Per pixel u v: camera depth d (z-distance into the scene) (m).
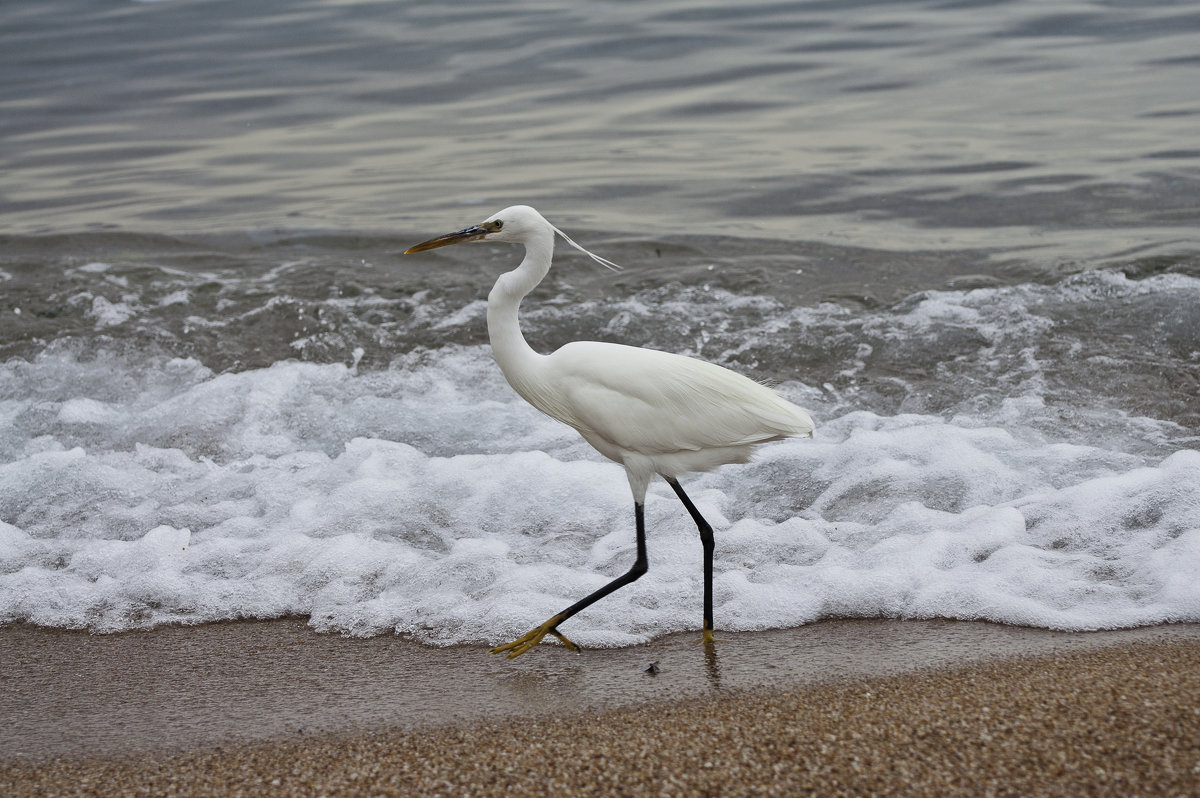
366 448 6.62
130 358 8.61
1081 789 3.01
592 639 4.41
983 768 3.15
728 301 9.34
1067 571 4.65
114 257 11.37
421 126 16.69
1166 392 7.11
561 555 5.27
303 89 19.17
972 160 13.29
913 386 7.51
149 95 19.33
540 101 17.55
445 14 24.72
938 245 10.51
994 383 7.43
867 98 16.62
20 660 4.45
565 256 10.73
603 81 18.45
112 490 6.32
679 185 13.09
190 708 3.94
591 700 3.84
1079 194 11.72
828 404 7.36
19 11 28.28
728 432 4.43
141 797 3.29
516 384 4.73
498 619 4.57
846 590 4.60
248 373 8.22
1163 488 5.20
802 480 6.02
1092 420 6.70
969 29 20.20
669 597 4.75
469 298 9.73
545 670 4.15
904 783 3.10
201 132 17.00
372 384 8.00
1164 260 9.36
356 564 5.12
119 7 28.14
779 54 19.39
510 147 15.27
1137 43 18.45
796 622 4.48
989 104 15.83
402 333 8.99
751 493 5.97
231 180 14.44
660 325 8.87
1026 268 9.58
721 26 21.67
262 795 3.26
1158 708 3.42
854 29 20.84
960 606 4.45
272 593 4.95
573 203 12.64
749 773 3.21
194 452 6.97
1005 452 6.11
